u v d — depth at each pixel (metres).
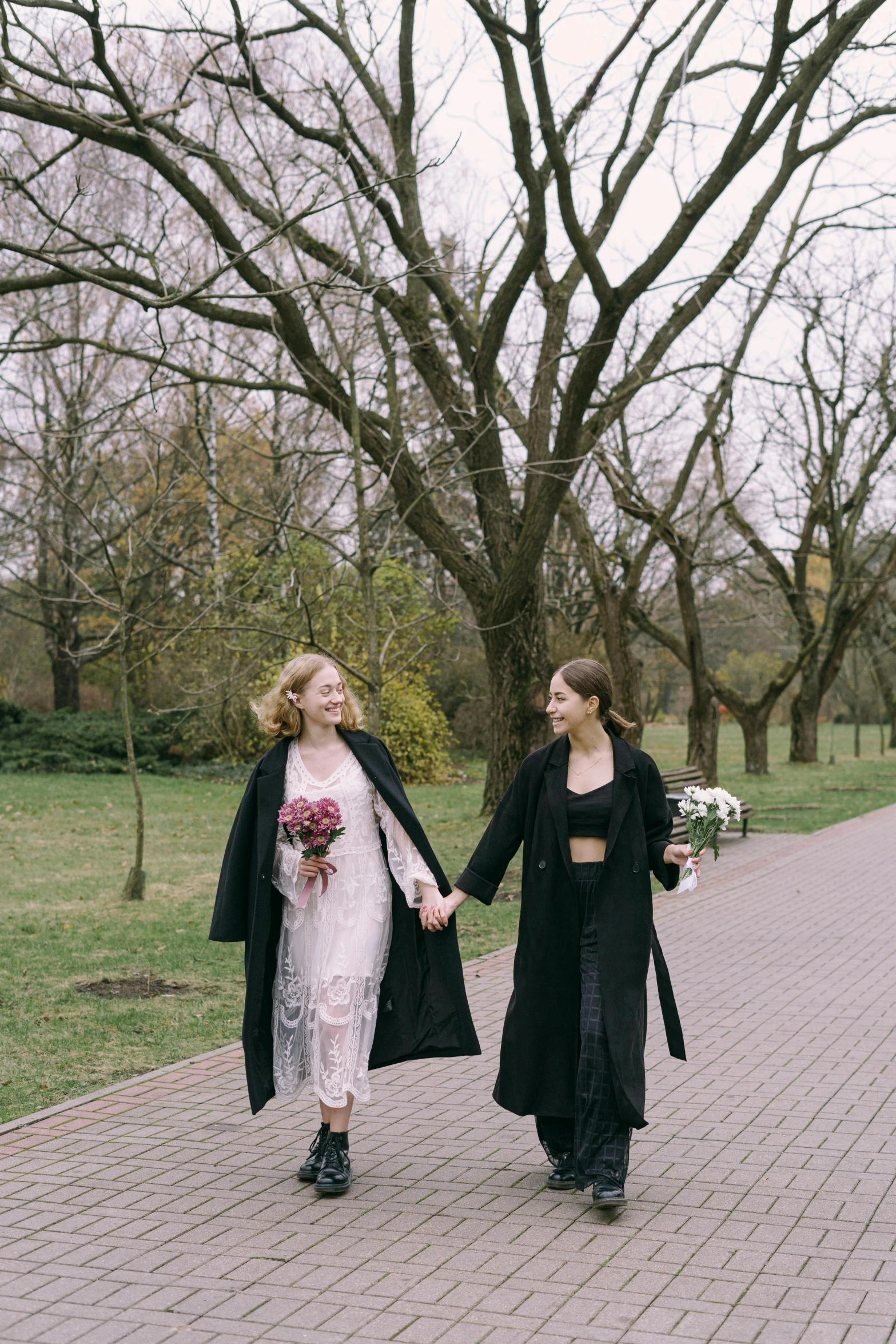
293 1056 4.45
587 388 14.30
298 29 14.70
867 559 28.89
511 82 13.30
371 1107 5.56
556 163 12.79
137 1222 4.13
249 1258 3.83
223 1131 5.16
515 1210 4.24
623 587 24.83
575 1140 4.25
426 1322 3.38
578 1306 3.48
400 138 15.40
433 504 15.75
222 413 18.25
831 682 32.75
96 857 14.48
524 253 14.30
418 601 21.09
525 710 16.77
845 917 10.83
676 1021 4.37
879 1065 6.10
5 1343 3.26
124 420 14.35
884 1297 3.52
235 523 20.16
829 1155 4.78
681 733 50.84
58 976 8.38
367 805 4.51
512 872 13.50
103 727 27.33
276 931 4.51
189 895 11.77
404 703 25.52
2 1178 4.57
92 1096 5.66
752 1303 3.49
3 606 31.62
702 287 15.55
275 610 14.26
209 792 22.55
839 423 26.53
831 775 29.39
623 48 13.05
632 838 4.36
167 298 8.12
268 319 13.52
